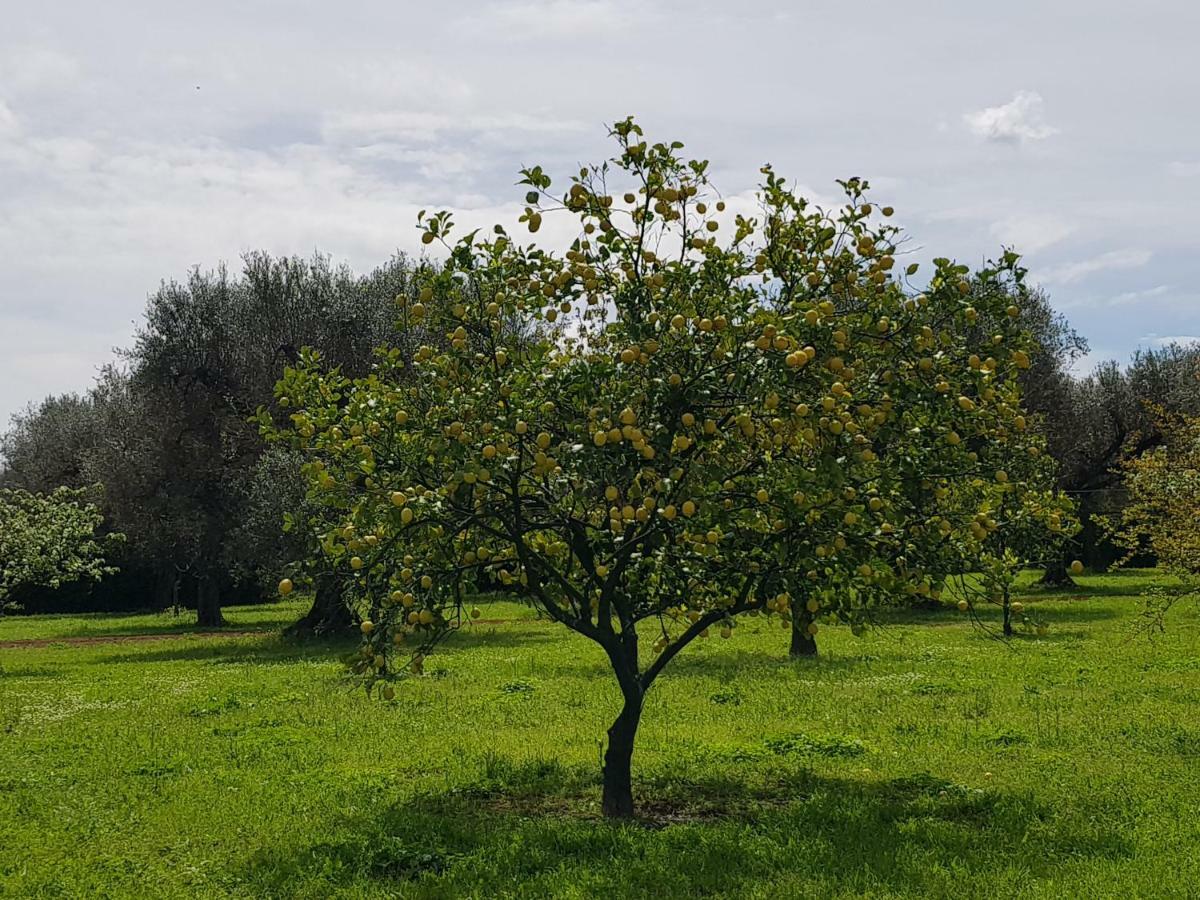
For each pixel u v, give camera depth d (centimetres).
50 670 2348
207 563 3206
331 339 2912
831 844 827
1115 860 785
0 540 2361
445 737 1309
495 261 910
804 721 1380
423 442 858
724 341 805
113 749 1275
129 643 3123
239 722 1462
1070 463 4038
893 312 858
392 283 2972
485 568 910
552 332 1018
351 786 1051
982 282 841
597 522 909
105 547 2706
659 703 1536
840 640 2414
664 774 1074
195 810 973
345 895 746
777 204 899
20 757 1242
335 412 913
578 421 831
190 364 3123
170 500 3091
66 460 4812
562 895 727
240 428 3027
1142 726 1282
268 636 3098
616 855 819
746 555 845
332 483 872
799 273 901
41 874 800
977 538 834
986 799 946
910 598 896
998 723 1327
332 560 903
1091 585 4203
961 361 871
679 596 902
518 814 955
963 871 757
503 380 830
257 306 3030
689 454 820
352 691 1731
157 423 3122
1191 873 748
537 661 2116
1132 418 4266
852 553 814
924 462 843
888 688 1650
